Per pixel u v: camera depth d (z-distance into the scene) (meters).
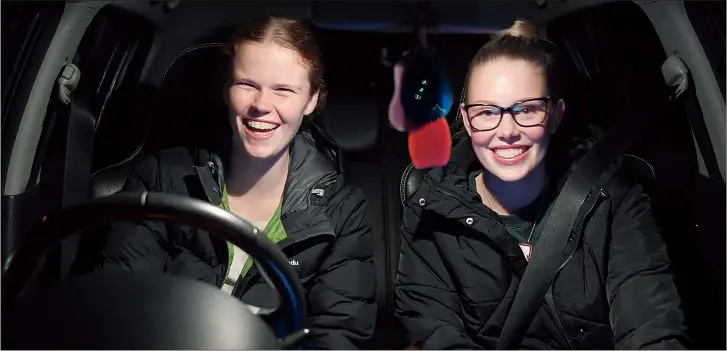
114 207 1.05
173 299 1.03
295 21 2.02
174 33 2.29
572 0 2.27
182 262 1.99
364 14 2.35
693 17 2.05
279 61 1.97
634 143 2.18
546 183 2.09
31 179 2.06
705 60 2.04
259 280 1.96
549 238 1.95
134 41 2.31
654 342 1.79
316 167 2.04
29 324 1.00
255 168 2.07
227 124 2.14
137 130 2.24
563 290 1.96
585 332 1.97
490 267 1.99
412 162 2.24
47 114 2.06
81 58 2.16
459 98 2.31
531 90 1.97
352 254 2.05
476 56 2.01
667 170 2.16
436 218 2.04
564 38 2.36
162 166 2.09
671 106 2.15
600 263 1.97
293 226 1.98
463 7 2.33
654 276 1.91
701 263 2.06
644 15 2.15
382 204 2.38
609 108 2.24
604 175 2.01
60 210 1.07
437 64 2.34
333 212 2.05
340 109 2.46
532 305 1.93
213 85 2.17
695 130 2.13
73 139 2.10
